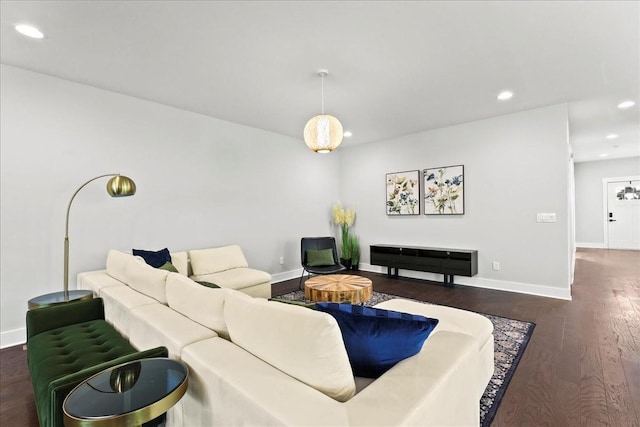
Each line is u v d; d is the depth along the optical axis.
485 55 2.57
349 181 6.09
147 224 3.54
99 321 2.20
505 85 3.20
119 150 3.33
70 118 3.02
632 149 6.55
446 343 1.32
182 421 1.32
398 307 2.29
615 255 6.98
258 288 3.63
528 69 2.84
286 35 2.25
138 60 2.62
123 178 2.68
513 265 4.20
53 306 2.14
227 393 1.02
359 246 5.95
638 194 7.70
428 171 4.97
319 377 0.98
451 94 3.43
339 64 2.71
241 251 4.21
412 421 0.84
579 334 2.72
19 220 2.75
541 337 2.68
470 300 3.82
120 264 2.61
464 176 4.59
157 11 1.97
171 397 1.08
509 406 1.77
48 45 2.38
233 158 4.41
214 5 1.92
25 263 2.78
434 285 4.64
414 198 5.14
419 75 2.94
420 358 1.18
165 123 3.70
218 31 2.20
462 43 2.38
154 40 2.31
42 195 2.86
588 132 5.10
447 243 4.81
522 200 4.10
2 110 2.66
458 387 1.14
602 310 3.35
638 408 1.73
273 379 1.02
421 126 4.71
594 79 3.07
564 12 2.02
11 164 2.71
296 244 5.36
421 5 1.93
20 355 2.51
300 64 2.70
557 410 1.73
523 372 2.12
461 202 4.62
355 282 3.11
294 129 4.80
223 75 2.91
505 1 1.91
